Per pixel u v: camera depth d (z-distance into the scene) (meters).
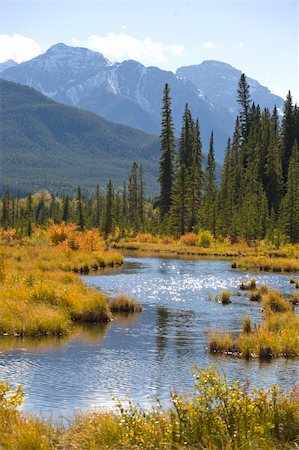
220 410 11.02
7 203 142.75
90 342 22.05
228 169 119.38
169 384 16.45
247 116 129.62
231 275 50.06
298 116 124.62
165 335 23.56
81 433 11.40
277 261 60.06
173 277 47.22
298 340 21.33
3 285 31.97
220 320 27.31
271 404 11.77
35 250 58.09
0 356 19.53
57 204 182.50
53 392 15.55
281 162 120.25
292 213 91.56
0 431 11.07
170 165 112.12
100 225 122.06
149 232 113.62
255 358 20.08
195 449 10.08
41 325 23.39
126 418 11.27
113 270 52.81
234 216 97.62
